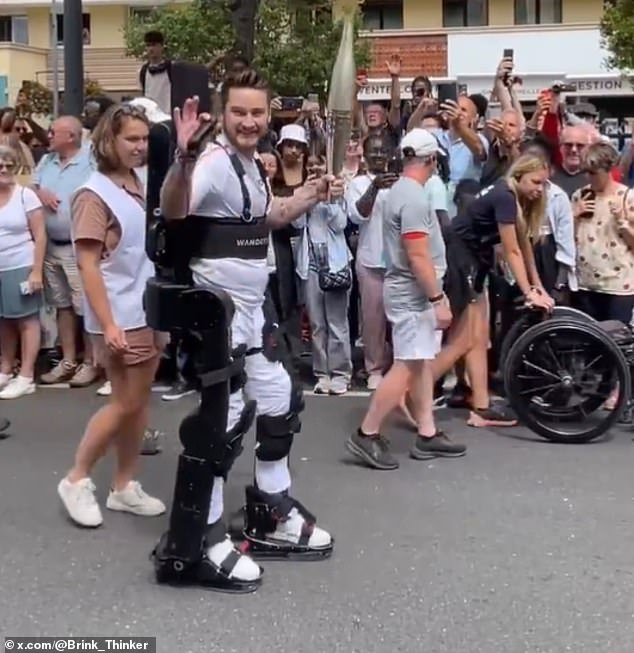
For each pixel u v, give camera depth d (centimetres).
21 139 1027
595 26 3161
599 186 732
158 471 613
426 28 3372
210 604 430
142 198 498
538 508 544
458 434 689
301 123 916
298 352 884
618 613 423
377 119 884
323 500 558
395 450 650
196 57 2294
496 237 670
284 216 456
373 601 433
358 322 874
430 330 607
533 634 404
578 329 654
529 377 664
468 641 399
